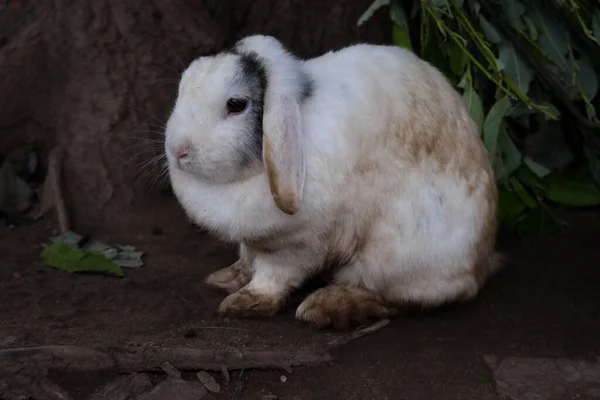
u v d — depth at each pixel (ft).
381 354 16.51
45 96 22.97
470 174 17.72
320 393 15.40
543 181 22.95
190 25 22.74
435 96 17.72
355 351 16.58
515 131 22.81
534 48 21.24
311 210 16.62
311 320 17.29
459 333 17.40
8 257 20.53
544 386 15.71
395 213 17.10
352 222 17.12
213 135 15.88
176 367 15.72
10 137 23.18
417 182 17.10
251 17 23.59
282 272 17.81
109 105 22.45
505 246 22.02
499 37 20.52
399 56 18.07
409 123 17.11
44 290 18.81
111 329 17.08
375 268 17.43
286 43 23.56
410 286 17.57
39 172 23.49
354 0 23.34
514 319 18.06
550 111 21.54
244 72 16.10
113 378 15.58
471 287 18.03
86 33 22.52
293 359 15.99
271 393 15.40
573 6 20.36
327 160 16.43
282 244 17.15
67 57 22.76
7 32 22.89
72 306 18.13
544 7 21.43
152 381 15.62
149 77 22.62
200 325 17.38
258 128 16.11
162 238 22.06
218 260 20.83
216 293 18.94
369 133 16.76
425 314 18.13
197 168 15.99
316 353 16.16
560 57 21.04
